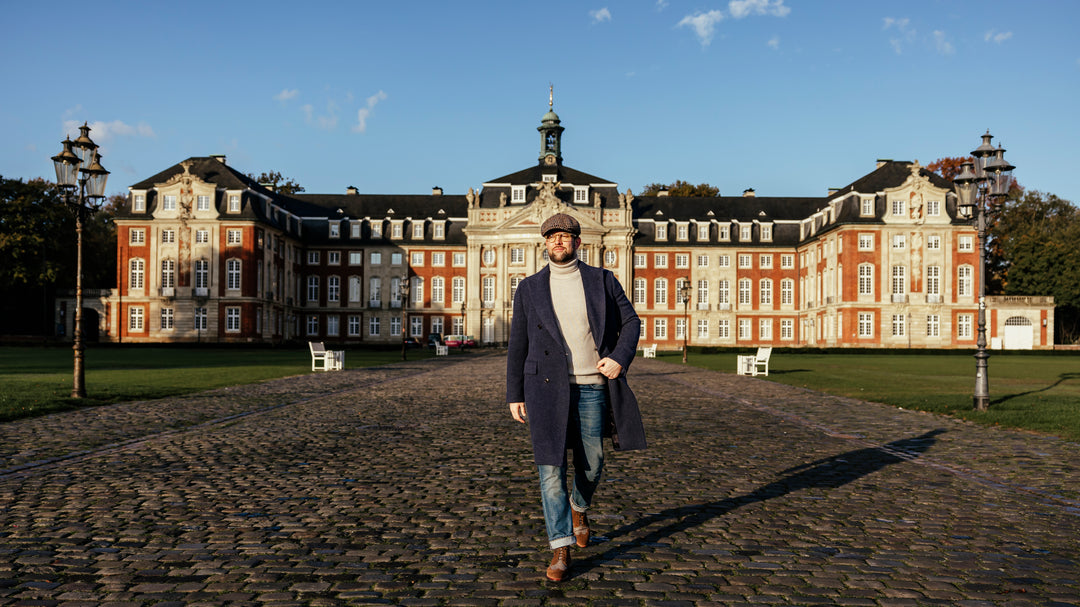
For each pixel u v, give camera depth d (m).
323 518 6.88
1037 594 5.01
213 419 14.21
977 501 7.73
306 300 83.56
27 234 67.75
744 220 84.69
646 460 10.07
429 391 21.34
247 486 8.26
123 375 25.38
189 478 8.67
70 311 71.75
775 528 6.64
